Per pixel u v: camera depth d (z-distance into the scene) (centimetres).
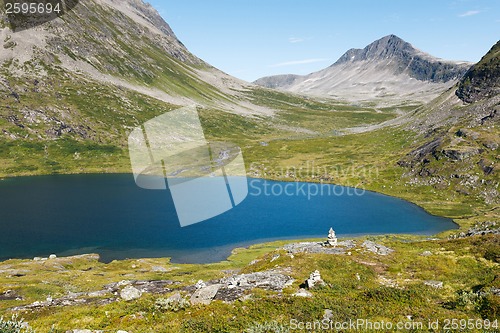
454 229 10150
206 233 9756
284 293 2667
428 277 3303
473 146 16125
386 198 14638
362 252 4325
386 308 2005
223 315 2003
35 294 4469
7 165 18888
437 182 15175
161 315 2120
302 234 9800
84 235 9256
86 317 2223
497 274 3036
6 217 10825
